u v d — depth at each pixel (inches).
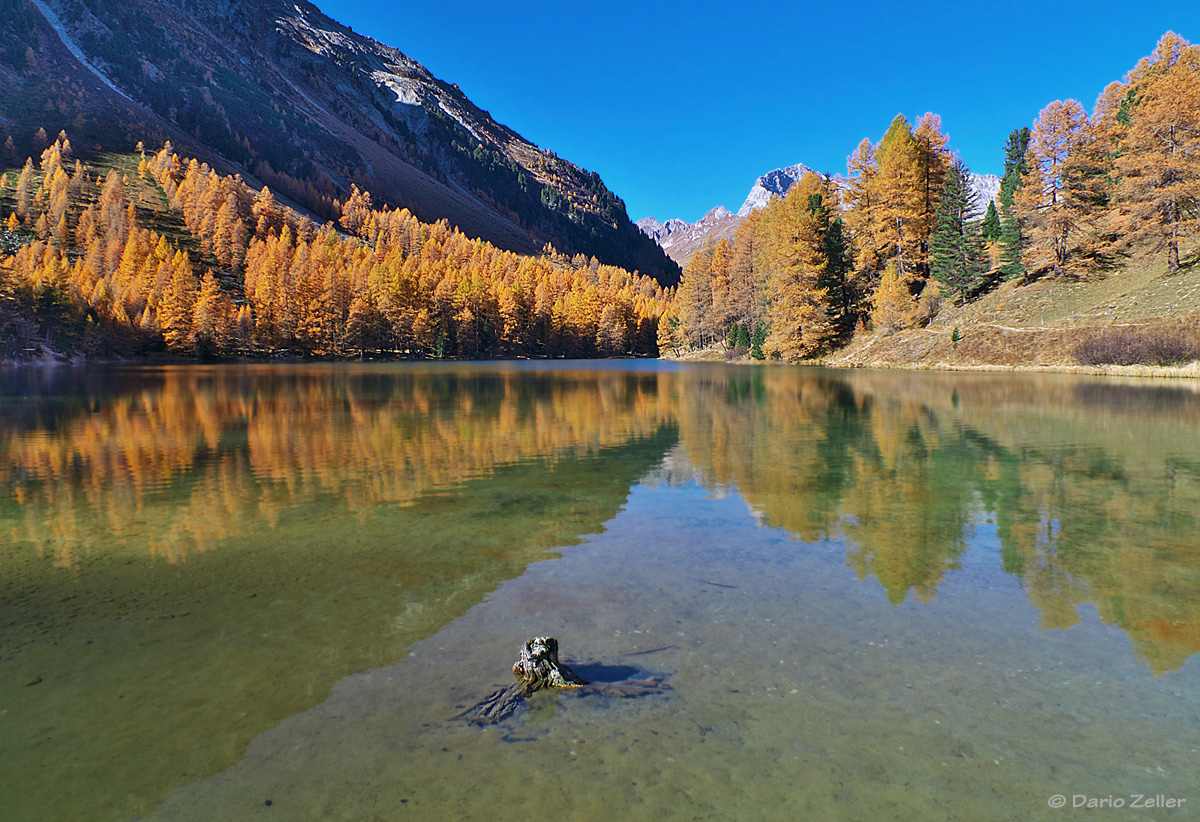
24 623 190.2
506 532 286.4
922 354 1753.2
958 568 233.8
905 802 110.7
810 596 208.2
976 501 336.2
